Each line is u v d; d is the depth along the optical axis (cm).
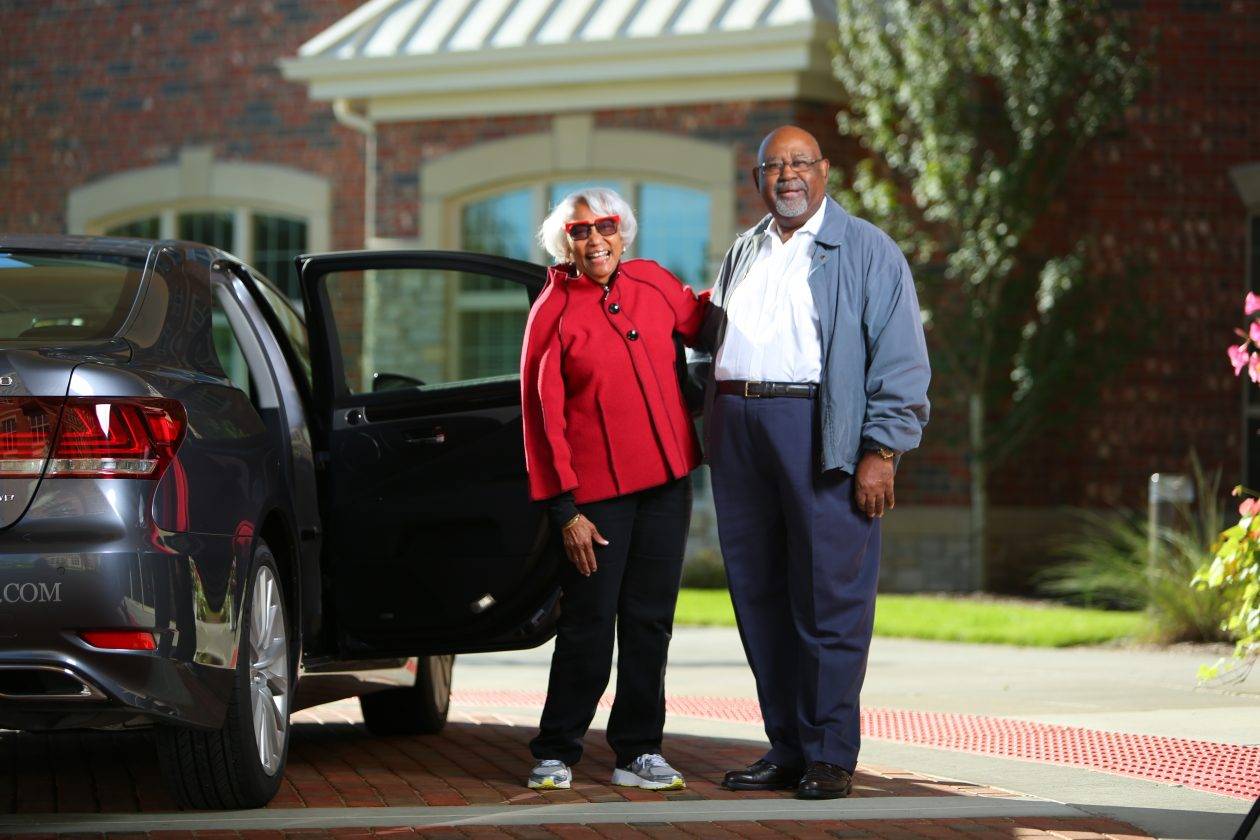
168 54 1992
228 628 526
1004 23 1465
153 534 498
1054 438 1576
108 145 2014
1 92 2055
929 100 1464
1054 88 1461
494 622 644
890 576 1537
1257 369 671
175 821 527
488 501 635
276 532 591
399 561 639
